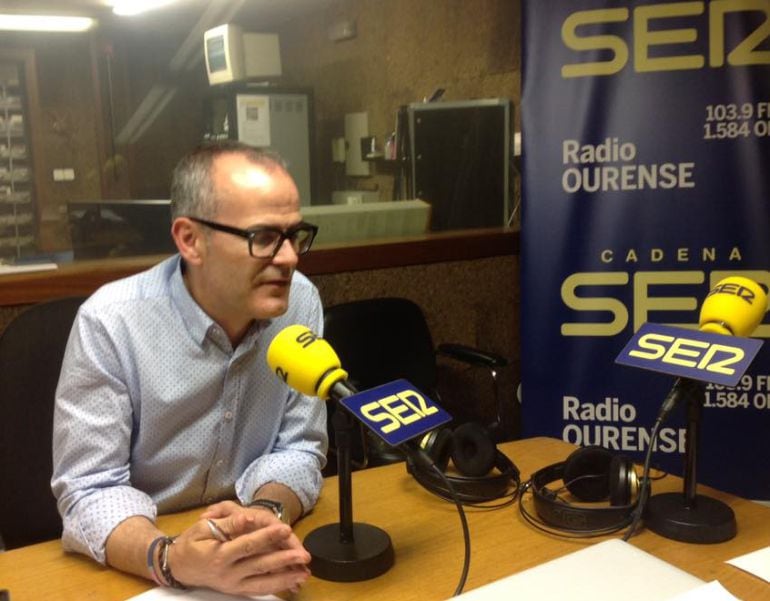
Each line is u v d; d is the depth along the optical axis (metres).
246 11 5.87
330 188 5.82
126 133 6.68
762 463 2.41
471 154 2.98
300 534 1.19
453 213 3.00
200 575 0.98
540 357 2.53
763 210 2.34
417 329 2.33
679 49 2.33
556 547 1.13
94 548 1.09
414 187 3.00
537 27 2.41
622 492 1.19
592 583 0.96
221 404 1.29
